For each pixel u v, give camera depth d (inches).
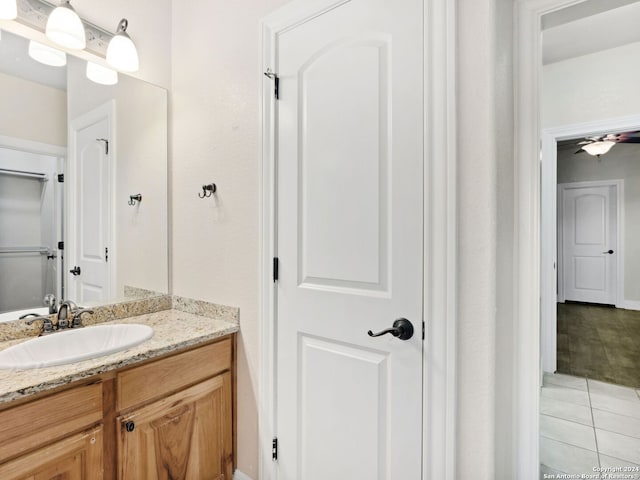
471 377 38.9
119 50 60.1
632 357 122.6
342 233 48.6
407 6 42.7
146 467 47.2
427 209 41.1
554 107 105.4
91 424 41.6
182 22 70.9
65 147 59.3
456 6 39.6
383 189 44.8
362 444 46.8
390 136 44.1
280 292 55.7
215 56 64.7
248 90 59.5
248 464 59.7
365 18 46.3
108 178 64.2
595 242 214.1
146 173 69.4
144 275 69.1
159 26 70.7
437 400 40.6
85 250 61.7
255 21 58.4
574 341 141.7
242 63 60.4
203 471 55.2
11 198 54.1
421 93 41.6
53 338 51.9
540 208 46.7
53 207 58.4
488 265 37.8
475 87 38.6
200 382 55.0
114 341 57.9
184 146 70.6
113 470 43.7
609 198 209.3
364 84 46.3
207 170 66.2
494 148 37.9
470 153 38.9
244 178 60.1
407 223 42.6
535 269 45.9
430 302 40.9
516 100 46.4
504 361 41.9
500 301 39.9
